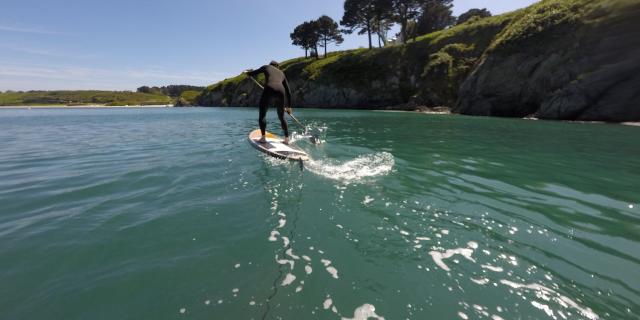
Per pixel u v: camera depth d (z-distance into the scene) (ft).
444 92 108.06
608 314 6.01
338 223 10.36
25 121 74.18
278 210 11.51
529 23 79.97
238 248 8.68
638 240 9.11
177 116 90.22
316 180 15.52
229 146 27.20
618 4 62.49
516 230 9.84
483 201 12.57
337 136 34.81
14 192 13.97
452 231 9.76
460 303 6.39
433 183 15.19
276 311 6.15
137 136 37.52
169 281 7.13
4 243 8.97
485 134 37.78
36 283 7.06
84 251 8.53
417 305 6.34
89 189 14.35
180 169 18.12
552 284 6.98
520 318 5.93
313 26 199.93
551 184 15.21
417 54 132.05
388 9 150.71
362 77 143.54
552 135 36.81
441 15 167.22
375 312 6.15
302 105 166.40
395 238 9.29
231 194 13.41
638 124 52.44
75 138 36.47
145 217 10.93
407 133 38.68
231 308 6.23
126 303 6.39
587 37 66.13
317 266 7.77
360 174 16.80
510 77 80.23
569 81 67.72
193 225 10.24
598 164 19.99
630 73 57.62
